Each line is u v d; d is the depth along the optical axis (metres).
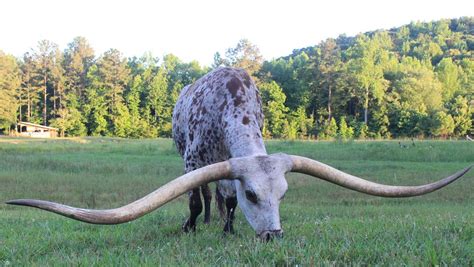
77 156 24.62
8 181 14.52
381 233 5.29
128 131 72.56
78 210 3.85
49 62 82.31
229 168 4.66
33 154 25.77
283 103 72.56
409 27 159.75
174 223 7.39
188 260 4.36
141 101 78.50
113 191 13.22
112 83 76.12
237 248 4.60
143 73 82.75
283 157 4.85
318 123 70.75
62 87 79.94
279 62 81.44
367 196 12.06
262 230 4.53
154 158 23.75
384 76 76.88
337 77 72.12
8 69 75.62
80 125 74.50
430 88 69.69
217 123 6.04
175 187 4.40
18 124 74.62
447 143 27.83
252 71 72.44
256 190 4.55
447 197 11.98
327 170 4.90
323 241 4.81
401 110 67.75
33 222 7.61
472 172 16.59
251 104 6.01
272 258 4.15
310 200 11.51
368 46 86.19
